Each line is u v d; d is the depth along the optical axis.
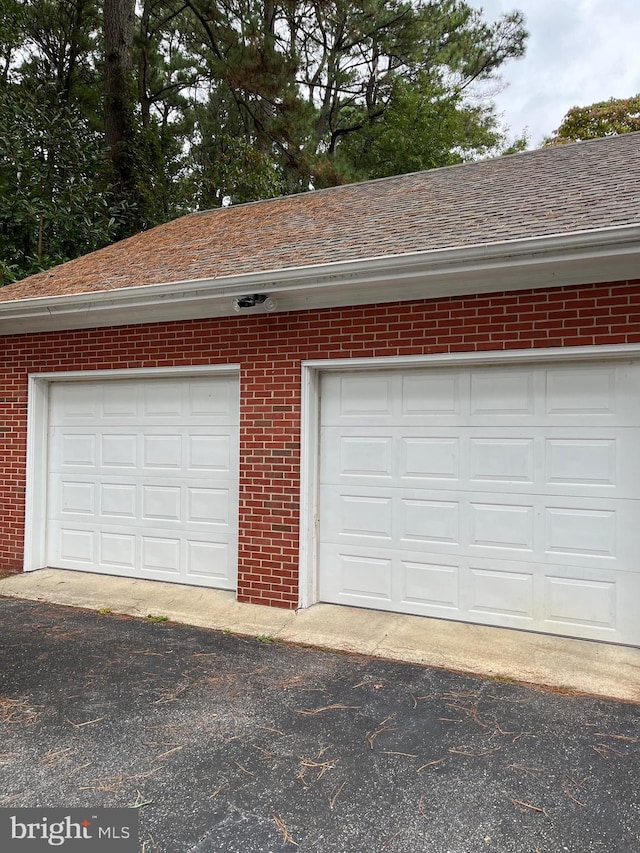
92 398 7.09
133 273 7.12
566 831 2.66
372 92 25.27
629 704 3.87
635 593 4.68
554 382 4.96
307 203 8.93
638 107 23.34
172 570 6.61
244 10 17.67
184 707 3.86
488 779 3.05
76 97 17.81
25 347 7.28
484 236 5.09
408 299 5.32
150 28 20.77
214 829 2.68
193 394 6.52
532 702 3.90
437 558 5.38
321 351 5.68
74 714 3.77
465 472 5.27
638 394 4.68
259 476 5.93
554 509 4.95
